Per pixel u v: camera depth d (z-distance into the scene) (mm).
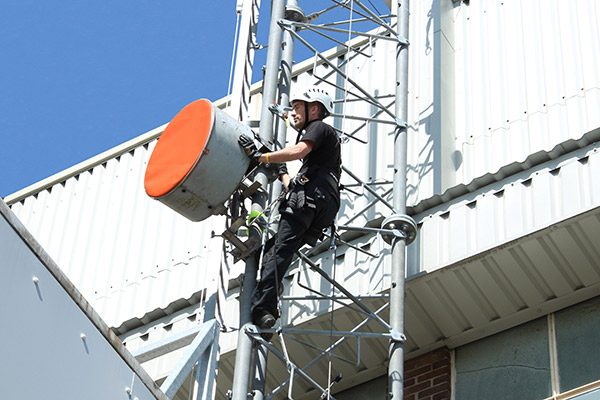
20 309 10828
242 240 16812
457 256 18531
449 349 19531
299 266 19594
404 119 18453
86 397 11453
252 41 17875
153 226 22906
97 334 11820
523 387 18531
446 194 19141
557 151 18547
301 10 19609
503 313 19047
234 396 14711
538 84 19406
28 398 10695
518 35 20156
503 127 19312
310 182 15109
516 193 18609
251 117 22344
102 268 22953
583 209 17734
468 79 20312
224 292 15625
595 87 18719
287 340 19531
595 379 17984
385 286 18750
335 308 19062
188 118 15180
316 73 21906
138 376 12336
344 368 19906
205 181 14828
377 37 19281
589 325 18469
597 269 18266
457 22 21109
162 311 21609
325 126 15156
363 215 19703
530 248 18234
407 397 19234
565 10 19844
